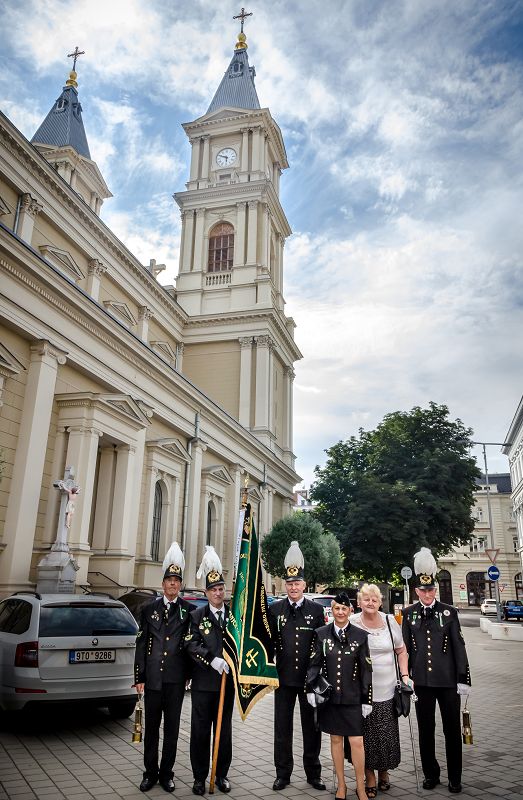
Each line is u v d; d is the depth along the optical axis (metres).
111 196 35.94
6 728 7.41
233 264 35.84
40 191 22.11
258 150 37.50
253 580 6.25
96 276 25.80
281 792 5.58
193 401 22.89
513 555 59.22
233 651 5.83
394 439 37.72
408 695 5.70
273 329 35.22
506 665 15.54
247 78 41.34
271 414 34.25
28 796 5.21
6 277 13.36
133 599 13.62
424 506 34.31
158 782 5.66
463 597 59.00
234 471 27.83
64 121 33.94
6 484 13.52
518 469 52.22
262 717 9.13
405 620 6.16
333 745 5.35
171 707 5.69
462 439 37.38
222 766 5.62
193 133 38.97
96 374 16.66
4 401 13.59
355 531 34.03
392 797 5.50
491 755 6.91
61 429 15.33
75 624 7.52
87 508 15.09
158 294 31.62
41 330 14.48
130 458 17.52
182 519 22.17
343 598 5.54
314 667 5.42
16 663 7.02
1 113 19.41
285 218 40.47
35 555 14.12
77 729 7.51
